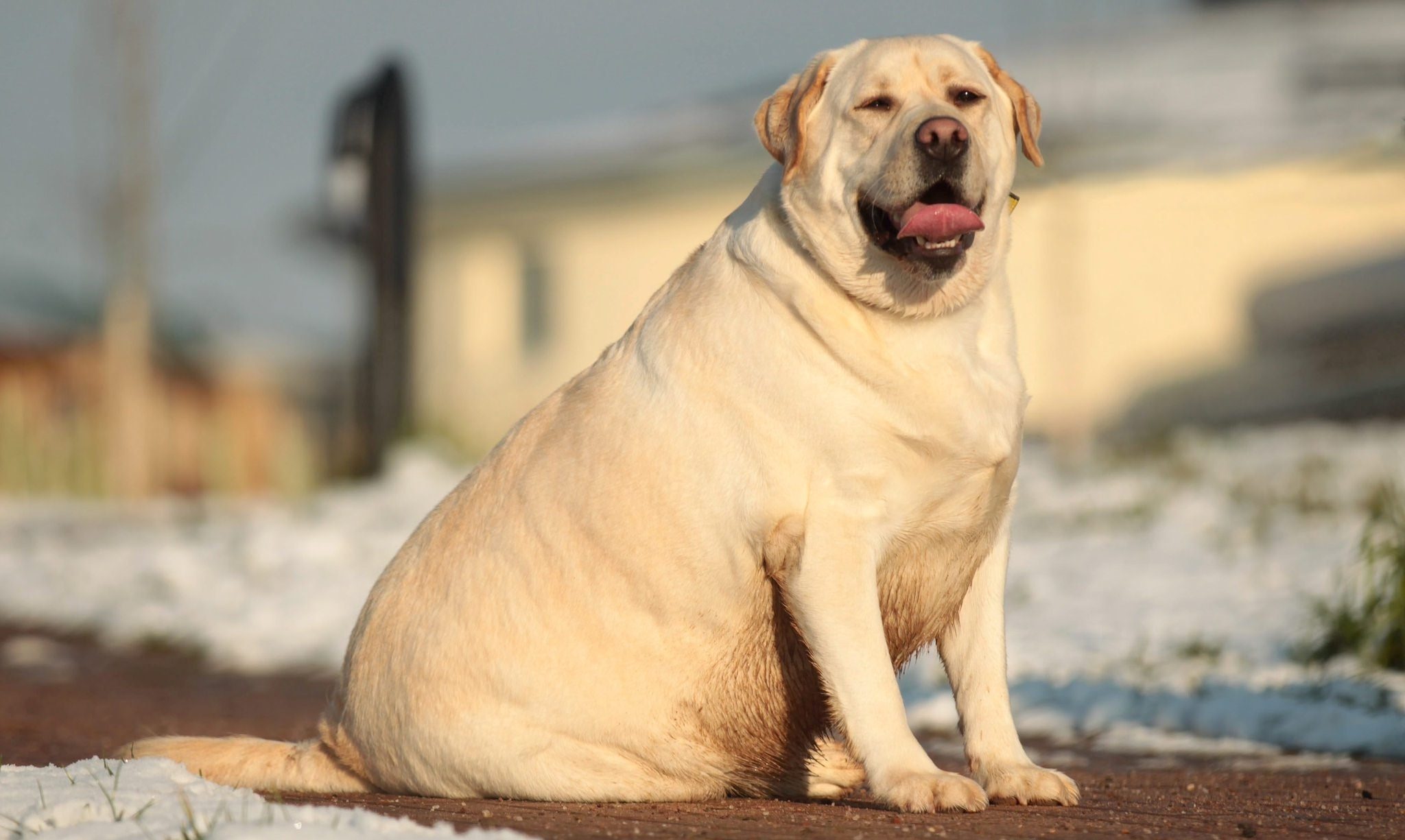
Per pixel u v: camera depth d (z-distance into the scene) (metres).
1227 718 9.76
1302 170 31.06
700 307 6.73
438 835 4.93
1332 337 30.42
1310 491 19.86
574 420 6.96
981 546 6.70
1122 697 10.49
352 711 7.23
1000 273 6.78
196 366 34.12
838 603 6.29
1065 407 29.09
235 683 13.88
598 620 6.65
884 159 6.35
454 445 28.33
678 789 6.81
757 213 6.83
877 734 6.26
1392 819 6.42
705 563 6.52
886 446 6.31
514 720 6.73
